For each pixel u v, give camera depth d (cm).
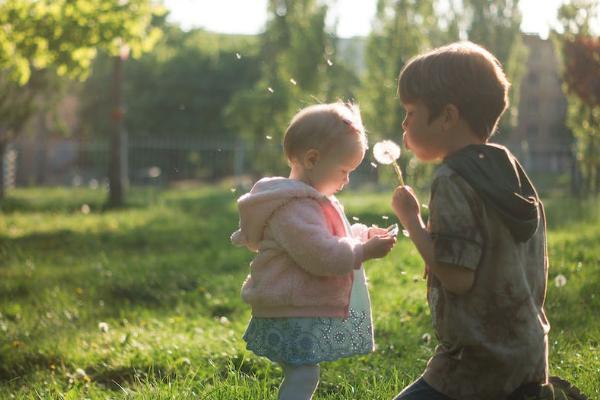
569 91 2022
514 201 304
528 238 311
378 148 333
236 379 490
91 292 924
